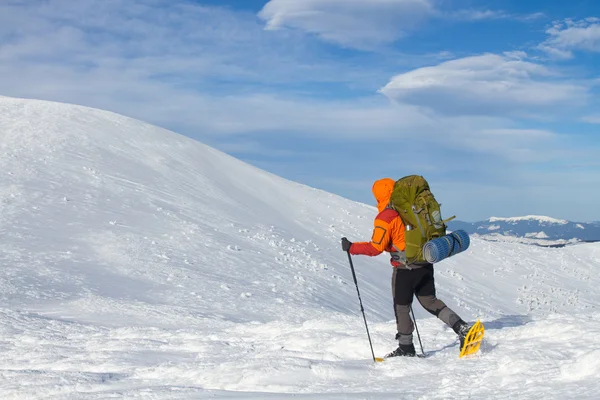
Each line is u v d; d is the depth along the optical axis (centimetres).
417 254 596
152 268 2069
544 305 3622
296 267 2667
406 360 554
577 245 5659
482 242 4984
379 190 646
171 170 3975
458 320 591
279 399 416
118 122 4544
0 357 770
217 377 521
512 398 374
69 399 471
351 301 2367
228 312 1585
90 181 3225
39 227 2339
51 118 4228
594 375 397
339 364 541
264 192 4353
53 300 1506
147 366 644
